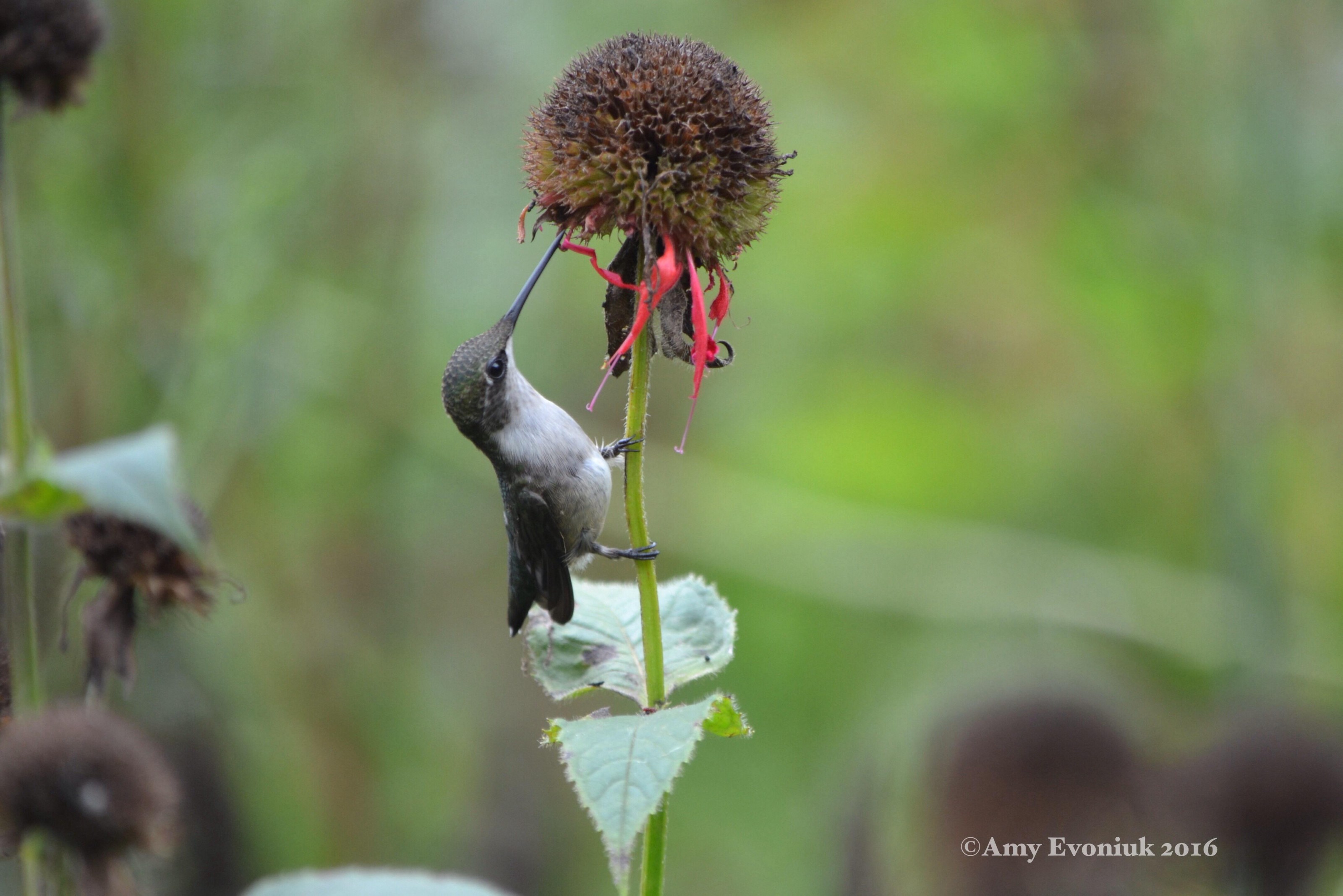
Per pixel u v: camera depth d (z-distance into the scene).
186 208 13.09
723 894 14.56
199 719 10.78
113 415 12.88
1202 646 14.19
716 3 16.52
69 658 8.05
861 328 16.44
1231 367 14.90
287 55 14.48
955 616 14.58
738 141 5.26
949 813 7.29
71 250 12.56
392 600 15.42
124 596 4.44
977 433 16.11
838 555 14.91
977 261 15.96
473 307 15.57
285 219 13.83
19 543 3.86
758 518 15.21
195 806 8.50
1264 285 15.02
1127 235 15.77
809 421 16.28
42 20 4.07
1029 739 7.14
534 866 14.19
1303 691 13.81
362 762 14.58
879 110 16.05
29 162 12.30
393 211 15.18
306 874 4.47
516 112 15.54
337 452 15.28
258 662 14.13
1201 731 9.63
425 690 15.54
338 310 14.59
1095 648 15.04
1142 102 15.89
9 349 3.67
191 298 13.03
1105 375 15.75
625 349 5.24
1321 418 15.38
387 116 15.03
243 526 14.36
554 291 15.66
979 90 15.77
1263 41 15.09
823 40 16.23
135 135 13.22
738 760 15.60
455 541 16.50
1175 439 16.00
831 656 16.16
